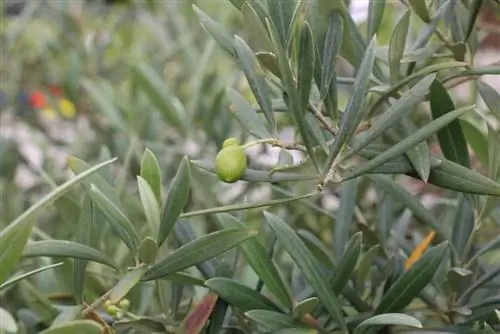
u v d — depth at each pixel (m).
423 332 0.53
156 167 0.50
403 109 0.48
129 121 0.91
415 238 0.65
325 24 0.51
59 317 0.48
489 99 0.54
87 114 1.11
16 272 0.68
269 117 0.51
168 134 0.99
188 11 1.05
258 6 0.49
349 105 0.48
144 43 1.22
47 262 0.62
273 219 0.50
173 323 0.54
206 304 0.52
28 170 1.04
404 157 0.50
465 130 0.61
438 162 0.49
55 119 1.17
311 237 0.59
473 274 0.56
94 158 0.94
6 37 1.18
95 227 0.55
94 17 1.30
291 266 0.69
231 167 0.49
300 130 0.48
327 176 0.48
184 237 0.56
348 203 0.60
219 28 0.52
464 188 0.49
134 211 0.68
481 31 0.68
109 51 1.22
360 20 0.74
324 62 0.51
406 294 0.51
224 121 0.77
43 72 1.23
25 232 0.43
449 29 0.58
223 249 0.49
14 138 1.06
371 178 0.58
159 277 0.48
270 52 0.49
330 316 0.54
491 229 0.66
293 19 0.47
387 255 0.62
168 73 1.14
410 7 0.57
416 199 0.58
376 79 0.57
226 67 1.01
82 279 0.52
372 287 0.58
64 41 1.19
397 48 0.52
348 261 0.52
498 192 0.48
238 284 0.51
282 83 0.50
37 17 1.29
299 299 0.57
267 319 0.50
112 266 0.49
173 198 0.48
